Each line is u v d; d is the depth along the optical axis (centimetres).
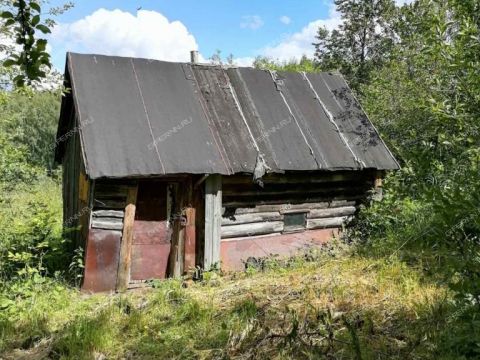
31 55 241
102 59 834
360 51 2125
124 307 605
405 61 1284
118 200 739
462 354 413
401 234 837
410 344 449
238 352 459
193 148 774
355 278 667
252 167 795
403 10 855
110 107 769
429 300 556
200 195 802
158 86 844
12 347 507
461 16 773
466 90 718
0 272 702
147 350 481
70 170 969
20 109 1891
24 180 1200
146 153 734
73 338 497
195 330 523
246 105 906
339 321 509
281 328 494
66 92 757
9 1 641
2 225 823
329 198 944
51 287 680
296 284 663
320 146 898
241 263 852
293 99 970
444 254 415
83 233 781
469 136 702
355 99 1048
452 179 537
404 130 1204
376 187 964
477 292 358
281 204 886
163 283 747
